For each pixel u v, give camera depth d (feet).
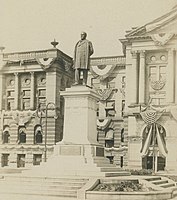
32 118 216.13
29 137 215.51
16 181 89.15
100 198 77.25
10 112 220.64
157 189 83.97
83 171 93.56
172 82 191.42
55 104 212.02
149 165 191.72
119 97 214.90
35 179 88.79
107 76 213.66
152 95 195.42
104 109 217.15
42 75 218.59
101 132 217.36
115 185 83.30
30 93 218.79
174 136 187.52
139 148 192.95
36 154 212.23
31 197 79.00
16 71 220.43
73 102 100.73
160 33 191.83
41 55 213.25
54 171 95.14
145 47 195.83
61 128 217.15
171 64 191.72
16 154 215.72
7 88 223.51
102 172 92.73
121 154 208.33
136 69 197.47
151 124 191.01
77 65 103.04
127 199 76.84
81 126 99.50
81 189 78.89
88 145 97.81
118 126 214.69
